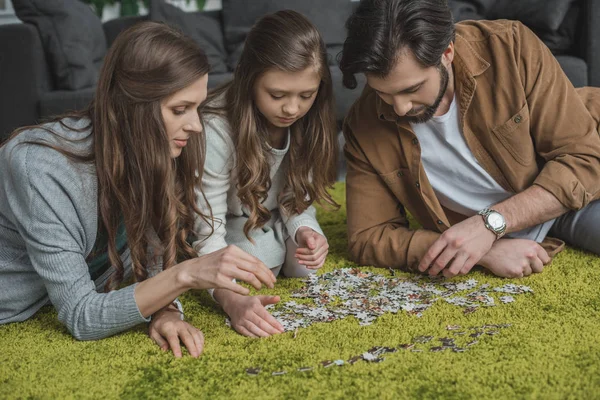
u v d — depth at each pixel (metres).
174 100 1.51
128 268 1.87
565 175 1.90
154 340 1.61
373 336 1.59
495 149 1.95
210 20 4.44
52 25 3.92
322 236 1.97
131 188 1.58
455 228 1.87
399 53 1.62
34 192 1.52
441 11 1.65
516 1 4.00
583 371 1.36
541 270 1.96
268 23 1.70
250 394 1.33
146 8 5.04
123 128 1.54
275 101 1.71
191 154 1.71
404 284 1.92
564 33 3.87
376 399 1.29
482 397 1.28
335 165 2.00
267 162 1.88
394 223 2.15
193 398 1.33
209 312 1.81
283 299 1.86
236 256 1.50
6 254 1.70
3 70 3.82
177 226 1.73
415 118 1.86
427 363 1.42
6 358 1.54
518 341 1.51
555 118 1.95
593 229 2.06
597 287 1.84
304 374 1.40
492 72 1.91
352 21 1.68
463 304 1.75
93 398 1.34
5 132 3.88
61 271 1.55
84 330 1.57
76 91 3.89
